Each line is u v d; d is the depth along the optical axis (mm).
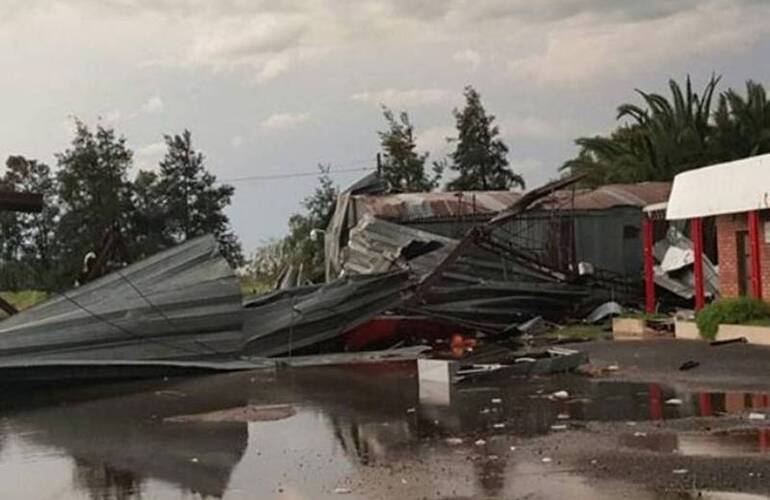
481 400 16266
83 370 22438
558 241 35938
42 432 15430
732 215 25688
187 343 24469
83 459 12852
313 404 17047
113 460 12648
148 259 25125
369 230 33219
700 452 10961
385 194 41750
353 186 41438
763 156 23141
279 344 26844
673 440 11805
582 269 33750
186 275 25016
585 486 9625
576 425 13312
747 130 53562
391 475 10703
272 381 21266
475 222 37188
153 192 62000
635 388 16672
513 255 31984
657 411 14109
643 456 10906
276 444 13211
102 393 20719
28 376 21828
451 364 18828
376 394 17938
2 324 22969
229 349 25000
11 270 58469
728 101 54062
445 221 37562
